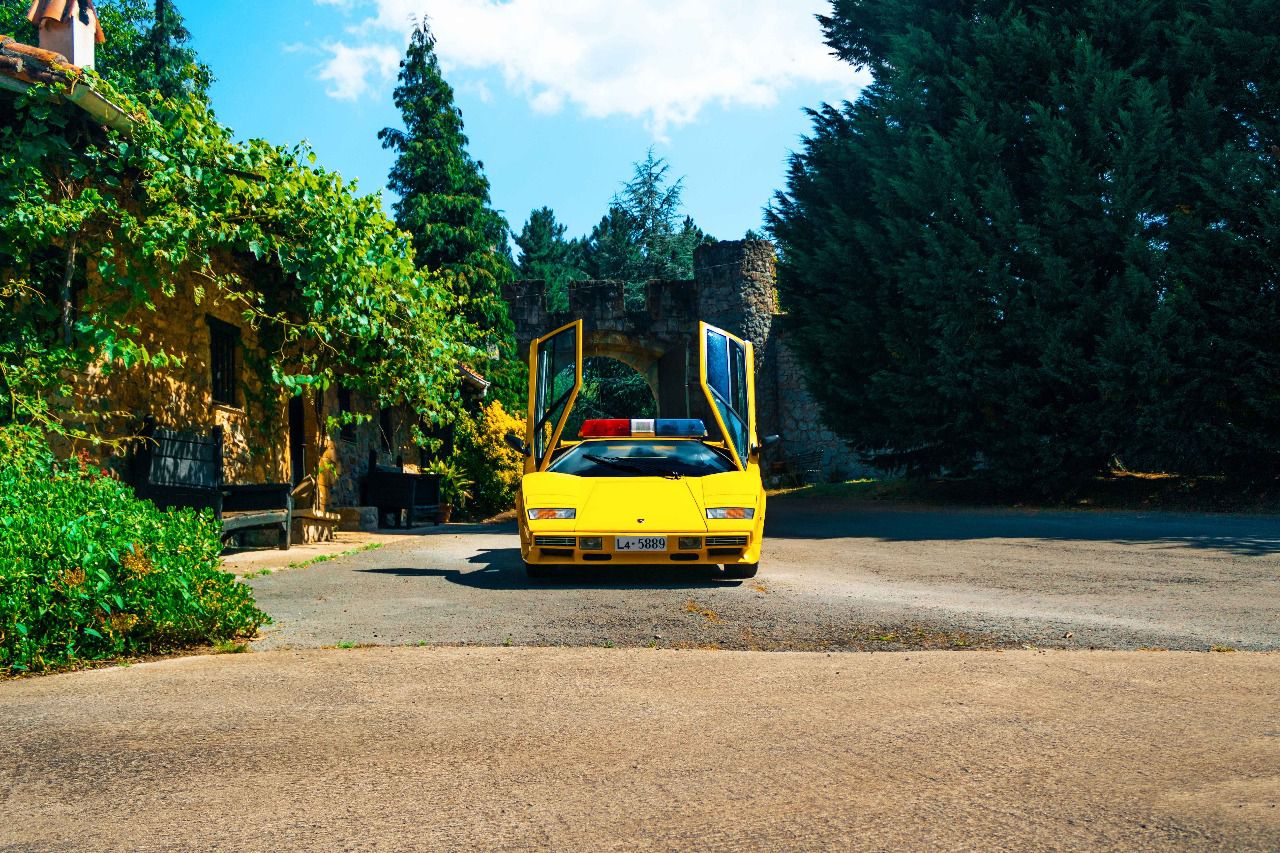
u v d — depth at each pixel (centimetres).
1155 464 1548
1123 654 390
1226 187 1339
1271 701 304
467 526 1579
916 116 1633
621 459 763
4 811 216
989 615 507
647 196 5300
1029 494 1653
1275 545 874
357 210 1048
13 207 712
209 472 935
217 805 218
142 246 788
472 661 387
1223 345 1335
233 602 448
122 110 763
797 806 213
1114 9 1470
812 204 1853
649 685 341
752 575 705
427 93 2706
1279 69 1356
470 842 194
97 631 405
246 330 1096
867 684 338
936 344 1501
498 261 2670
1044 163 1433
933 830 197
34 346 732
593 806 214
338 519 1175
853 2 1878
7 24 1953
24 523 407
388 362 1188
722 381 784
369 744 266
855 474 2931
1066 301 1444
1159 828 196
